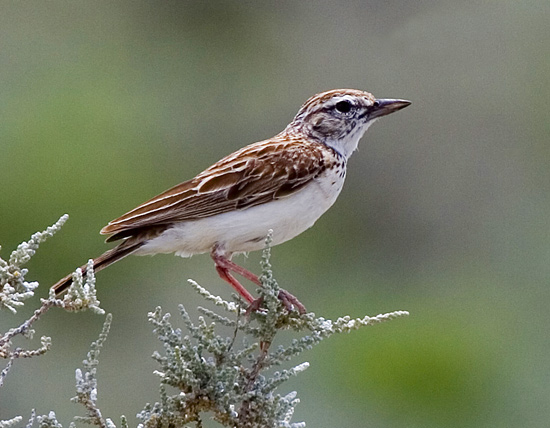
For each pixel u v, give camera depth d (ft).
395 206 51.19
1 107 49.65
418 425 42.83
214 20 54.65
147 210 34.17
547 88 52.80
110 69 53.26
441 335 44.91
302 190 35.17
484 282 49.60
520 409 43.39
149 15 55.06
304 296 48.60
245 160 35.06
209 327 27.81
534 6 53.52
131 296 46.83
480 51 53.36
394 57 53.52
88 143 47.75
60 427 26.48
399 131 52.06
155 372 27.66
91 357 26.37
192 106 52.65
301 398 43.11
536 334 47.01
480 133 52.34
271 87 53.52
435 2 53.88
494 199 51.65
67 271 44.93
